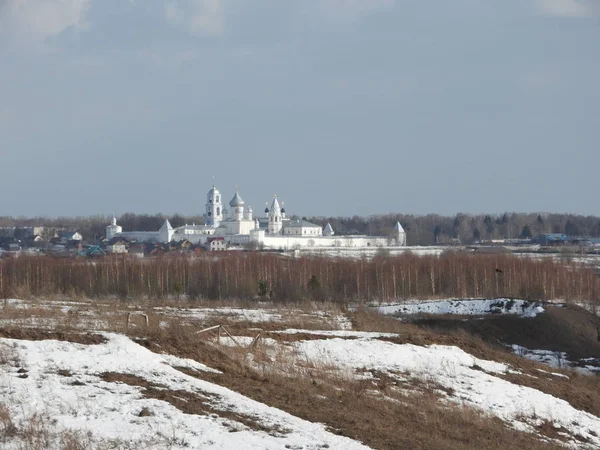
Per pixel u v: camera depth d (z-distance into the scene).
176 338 117.00
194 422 79.44
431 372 132.88
